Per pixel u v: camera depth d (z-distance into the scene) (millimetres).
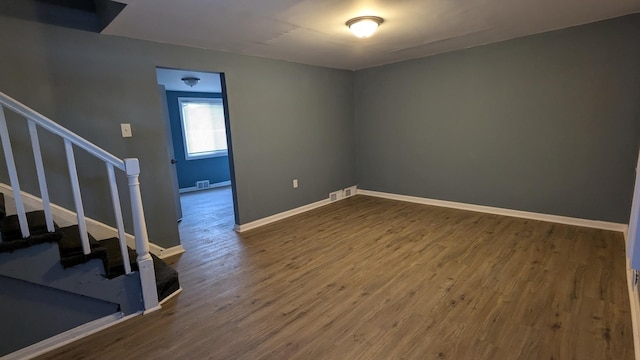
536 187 3834
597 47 3229
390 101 5008
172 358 1827
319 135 4926
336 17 2660
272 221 4355
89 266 2076
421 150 4793
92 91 2801
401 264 2877
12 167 1802
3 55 2385
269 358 1795
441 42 3717
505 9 2668
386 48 3881
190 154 7059
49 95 2594
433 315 2119
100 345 1964
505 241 3273
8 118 2436
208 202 5848
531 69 3654
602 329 1897
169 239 3354
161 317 2219
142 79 3074
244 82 3885
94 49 2787
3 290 1899
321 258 3086
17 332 1963
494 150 4090
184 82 5551
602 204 3428
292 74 4434
